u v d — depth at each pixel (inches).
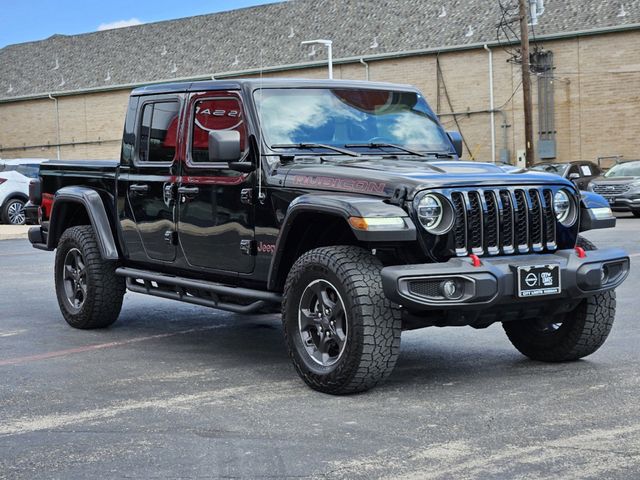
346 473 159.8
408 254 218.2
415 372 242.8
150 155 285.0
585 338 242.1
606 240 652.7
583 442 175.2
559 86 1472.7
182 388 229.0
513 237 223.3
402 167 230.7
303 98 258.7
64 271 324.8
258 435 185.0
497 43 1512.1
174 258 276.8
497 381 230.2
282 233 228.4
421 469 161.0
